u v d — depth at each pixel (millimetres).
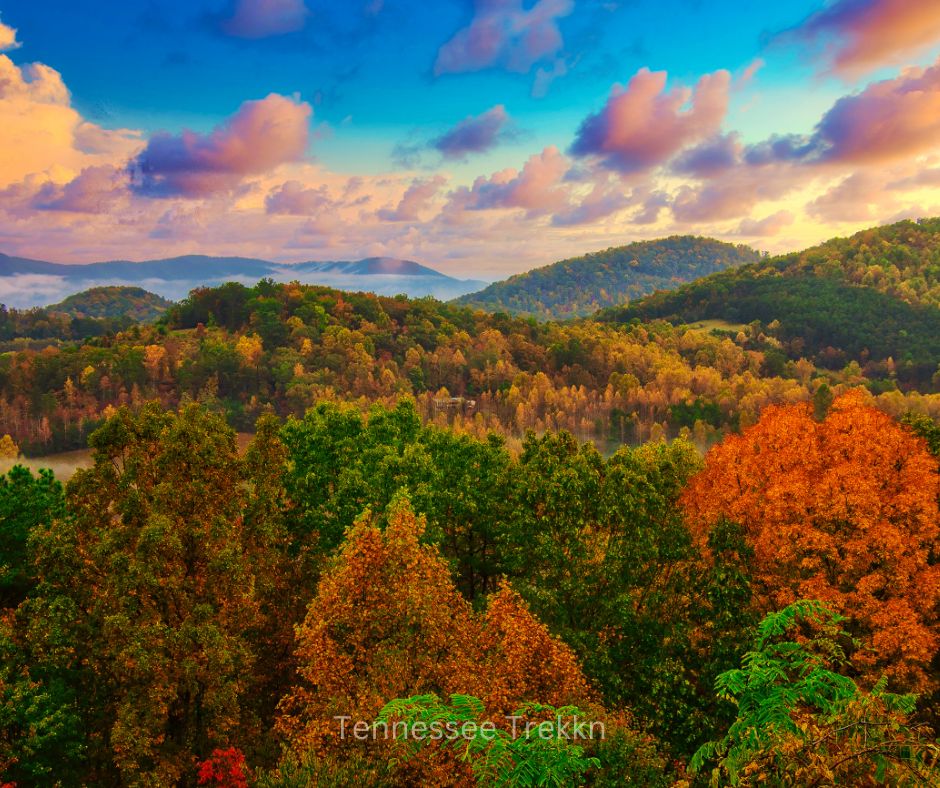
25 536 27484
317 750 17203
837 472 25672
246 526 26672
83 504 23266
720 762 6934
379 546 20953
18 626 22562
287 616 29719
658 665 20531
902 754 6332
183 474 22859
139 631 19891
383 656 18500
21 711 18016
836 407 30578
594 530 25891
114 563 20109
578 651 22141
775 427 30469
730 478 30078
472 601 30312
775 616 7863
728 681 7148
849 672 23875
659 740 19188
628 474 27016
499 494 32094
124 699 20750
